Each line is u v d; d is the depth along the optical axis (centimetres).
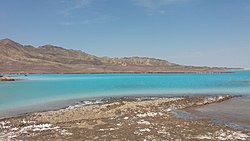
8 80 12062
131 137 2059
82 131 2284
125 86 8738
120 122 2633
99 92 6562
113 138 2044
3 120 2906
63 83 10431
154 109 3541
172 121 2680
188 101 4316
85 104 4338
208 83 10206
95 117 3012
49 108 3931
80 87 8281
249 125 2519
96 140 2005
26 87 8238
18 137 2133
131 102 4144
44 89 7438
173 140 1966
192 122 2631
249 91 6606
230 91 6644
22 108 3941
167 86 8625
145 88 7825
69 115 3120
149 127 2386
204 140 1959
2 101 4731
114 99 4988
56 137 2111
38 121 2812
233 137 2039
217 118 2894
